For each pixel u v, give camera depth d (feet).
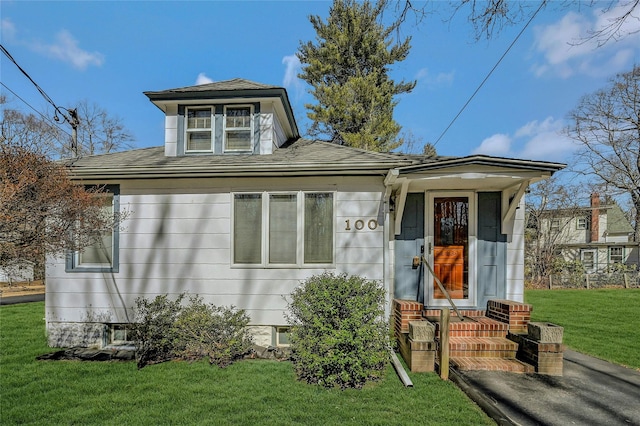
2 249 11.77
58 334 20.06
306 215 19.71
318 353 14.08
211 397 12.58
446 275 20.79
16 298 43.21
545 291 47.42
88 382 14.05
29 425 10.59
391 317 19.89
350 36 56.03
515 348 16.35
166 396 12.66
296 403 12.09
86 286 20.17
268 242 19.67
